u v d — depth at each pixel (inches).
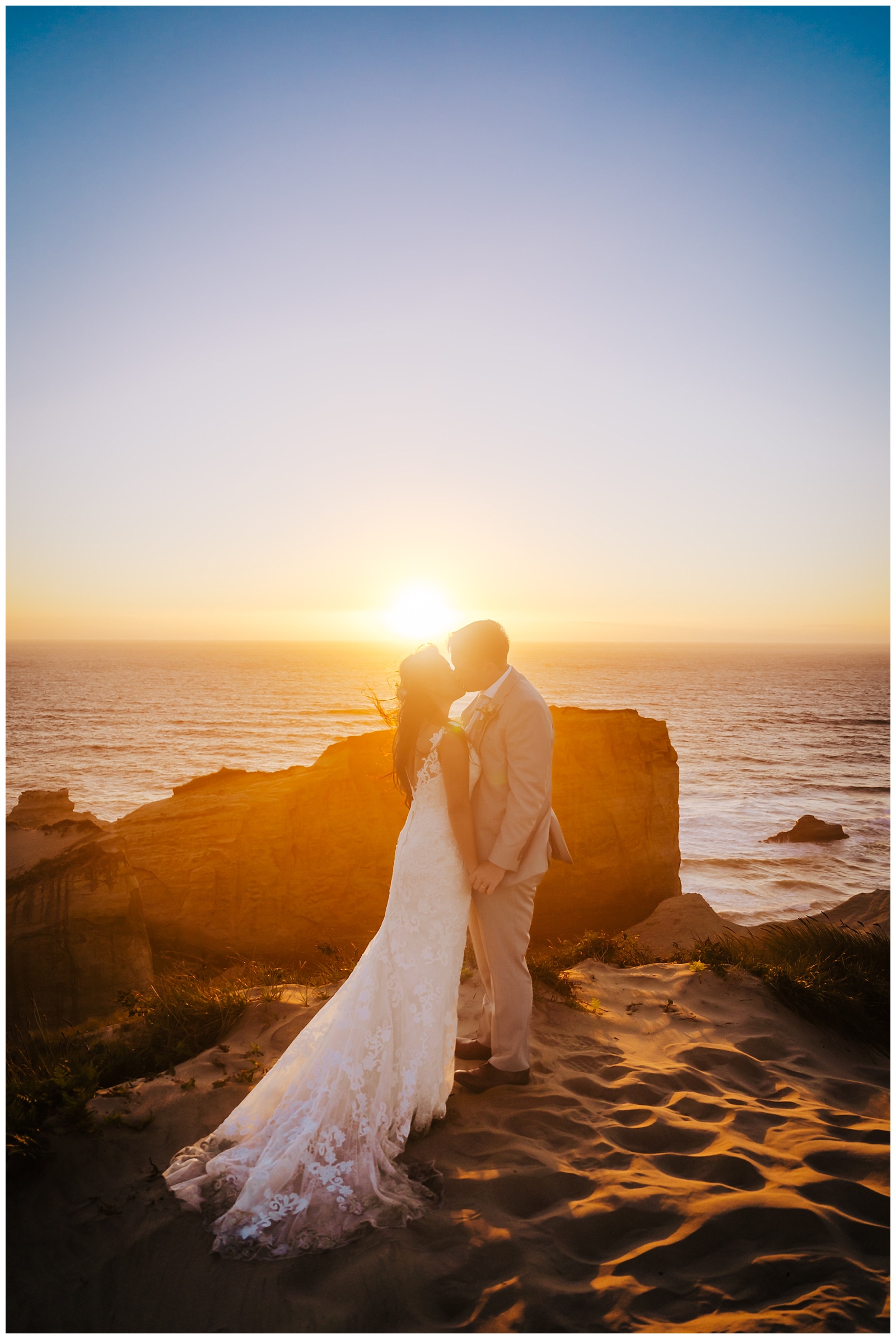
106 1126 118.8
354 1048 110.7
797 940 222.4
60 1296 87.3
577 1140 118.6
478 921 136.2
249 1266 90.2
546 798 130.7
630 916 414.6
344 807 380.5
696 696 3582.7
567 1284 89.0
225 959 362.6
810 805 1320.1
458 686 129.6
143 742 2018.9
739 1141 118.2
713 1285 88.7
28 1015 279.4
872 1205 103.4
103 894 309.1
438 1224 97.4
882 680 5118.1
